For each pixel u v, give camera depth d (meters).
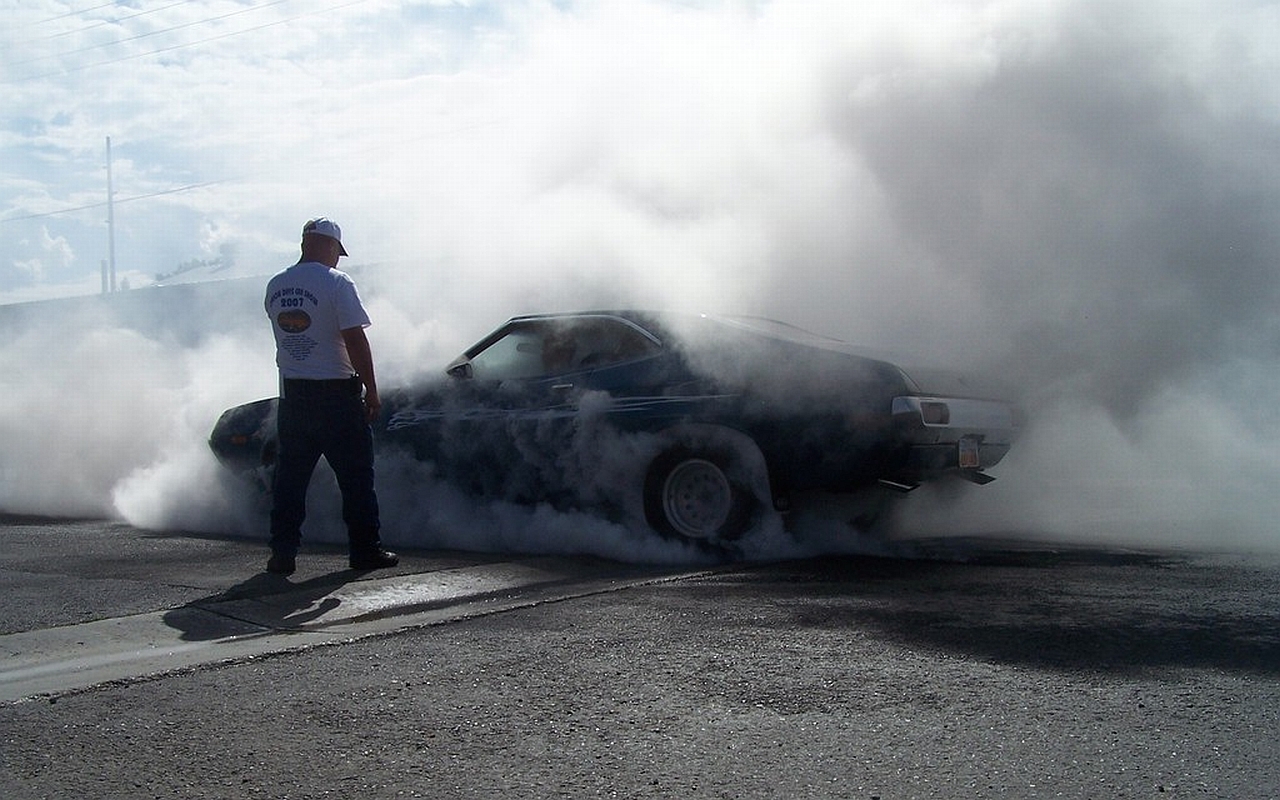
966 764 3.12
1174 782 2.99
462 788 3.02
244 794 3.01
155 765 3.20
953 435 6.02
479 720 3.52
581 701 3.67
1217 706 3.55
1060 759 3.15
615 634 4.45
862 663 4.02
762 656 4.12
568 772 3.11
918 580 5.41
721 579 5.50
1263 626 4.45
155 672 4.05
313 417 5.69
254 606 4.99
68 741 3.39
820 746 3.26
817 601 4.95
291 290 5.70
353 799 2.96
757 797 2.93
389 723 3.50
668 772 3.10
